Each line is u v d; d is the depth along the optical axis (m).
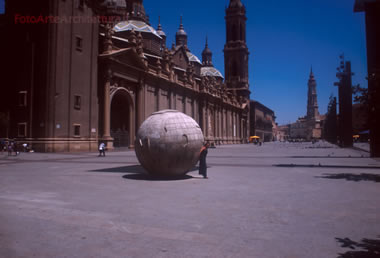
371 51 21.06
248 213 6.55
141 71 47.31
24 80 34.38
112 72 40.88
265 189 9.66
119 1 65.38
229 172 14.62
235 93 108.12
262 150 45.16
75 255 4.18
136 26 62.75
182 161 12.11
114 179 11.99
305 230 5.34
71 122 34.94
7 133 34.94
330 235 5.06
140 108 47.75
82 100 36.53
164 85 56.62
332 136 82.31
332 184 10.68
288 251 4.34
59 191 9.27
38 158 24.30
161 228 5.45
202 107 73.69
